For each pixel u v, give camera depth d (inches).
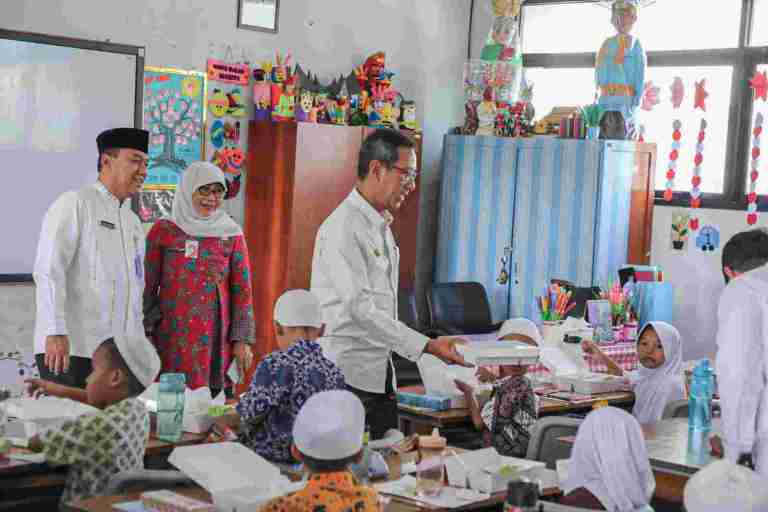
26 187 251.3
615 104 318.7
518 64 339.0
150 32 274.2
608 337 268.2
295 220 294.2
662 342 217.6
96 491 134.0
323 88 311.9
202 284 201.8
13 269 249.8
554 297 264.5
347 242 157.3
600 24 346.0
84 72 259.8
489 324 325.4
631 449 122.3
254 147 301.7
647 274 303.3
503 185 331.0
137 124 270.5
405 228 333.1
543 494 135.0
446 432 205.8
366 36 330.6
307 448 104.7
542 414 208.7
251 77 300.2
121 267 189.5
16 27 246.8
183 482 131.9
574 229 317.4
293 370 139.9
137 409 138.9
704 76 324.5
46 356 179.3
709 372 175.5
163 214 281.0
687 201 324.5
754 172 307.1
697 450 157.2
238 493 118.1
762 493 100.2
